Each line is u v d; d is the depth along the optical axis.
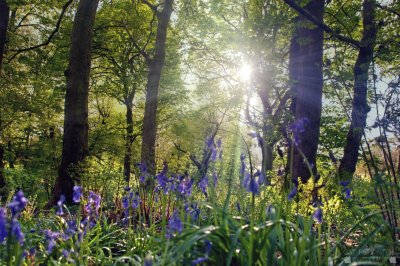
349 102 6.32
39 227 5.66
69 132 13.42
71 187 12.93
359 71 10.47
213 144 4.39
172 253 2.99
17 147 26.41
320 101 11.88
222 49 23.62
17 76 24.27
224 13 22.72
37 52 24.78
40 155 24.58
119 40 26.31
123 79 26.08
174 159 9.17
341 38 10.26
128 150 25.38
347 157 13.41
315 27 11.59
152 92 19.36
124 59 27.67
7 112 22.78
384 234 4.09
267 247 3.33
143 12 25.89
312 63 11.95
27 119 23.67
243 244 3.18
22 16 25.78
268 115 11.52
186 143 29.06
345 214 5.69
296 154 11.56
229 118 21.48
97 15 24.84
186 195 4.41
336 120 20.59
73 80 13.66
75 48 13.80
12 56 24.67
